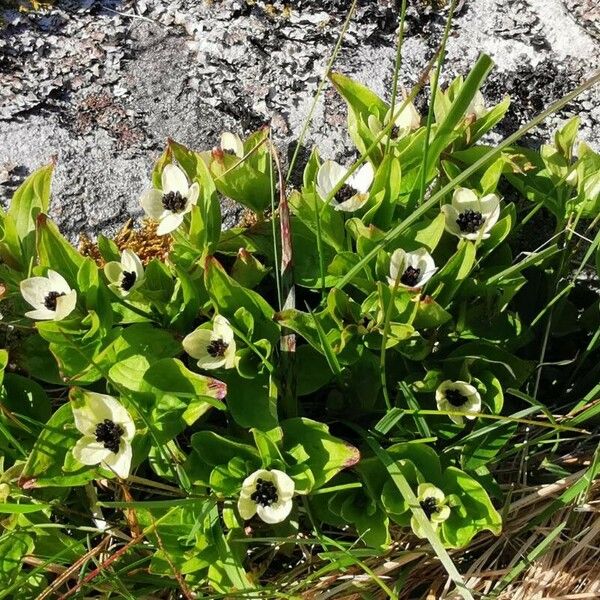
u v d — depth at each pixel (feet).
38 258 1.05
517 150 1.24
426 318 1.06
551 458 1.14
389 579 1.07
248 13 1.43
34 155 1.28
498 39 1.44
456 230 1.11
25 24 1.39
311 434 1.03
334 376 1.10
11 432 1.08
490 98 1.38
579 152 1.18
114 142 1.30
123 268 1.05
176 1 1.44
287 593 1.01
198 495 1.00
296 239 1.15
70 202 1.26
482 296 1.14
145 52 1.39
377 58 1.40
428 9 1.46
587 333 1.27
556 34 1.44
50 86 1.34
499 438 1.08
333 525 1.08
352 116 1.21
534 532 1.11
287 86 1.36
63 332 0.99
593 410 1.06
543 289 1.22
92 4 1.43
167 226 1.07
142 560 1.00
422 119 1.27
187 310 1.09
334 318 1.05
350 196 1.13
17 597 1.03
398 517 1.02
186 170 1.16
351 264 1.09
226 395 1.05
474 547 1.11
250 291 1.05
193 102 1.34
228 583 1.01
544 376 1.24
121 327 1.07
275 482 0.99
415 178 1.19
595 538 1.13
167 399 1.03
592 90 1.38
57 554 1.00
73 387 0.97
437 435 1.09
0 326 1.14
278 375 1.07
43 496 1.05
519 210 1.30
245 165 1.14
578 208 1.18
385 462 1.01
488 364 1.11
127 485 1.02
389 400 1.14
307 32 1.41
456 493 1.05
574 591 1.09
